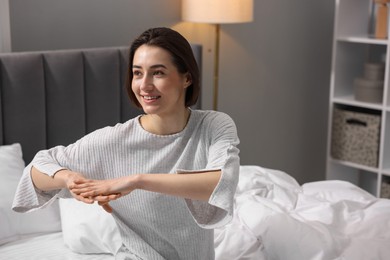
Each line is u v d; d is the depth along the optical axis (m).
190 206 1.74
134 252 1.98
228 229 2.40
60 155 1.91
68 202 2.55
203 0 3.37
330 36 4.53
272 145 4.36
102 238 2.39
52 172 1.81
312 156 4.64
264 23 4.11
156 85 1.78
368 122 3.95
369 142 3.96
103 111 3.11
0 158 2.65
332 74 4.06
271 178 2.91
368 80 3.93
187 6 3.47
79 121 3.02
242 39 4.00
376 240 2.30
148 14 3.54
